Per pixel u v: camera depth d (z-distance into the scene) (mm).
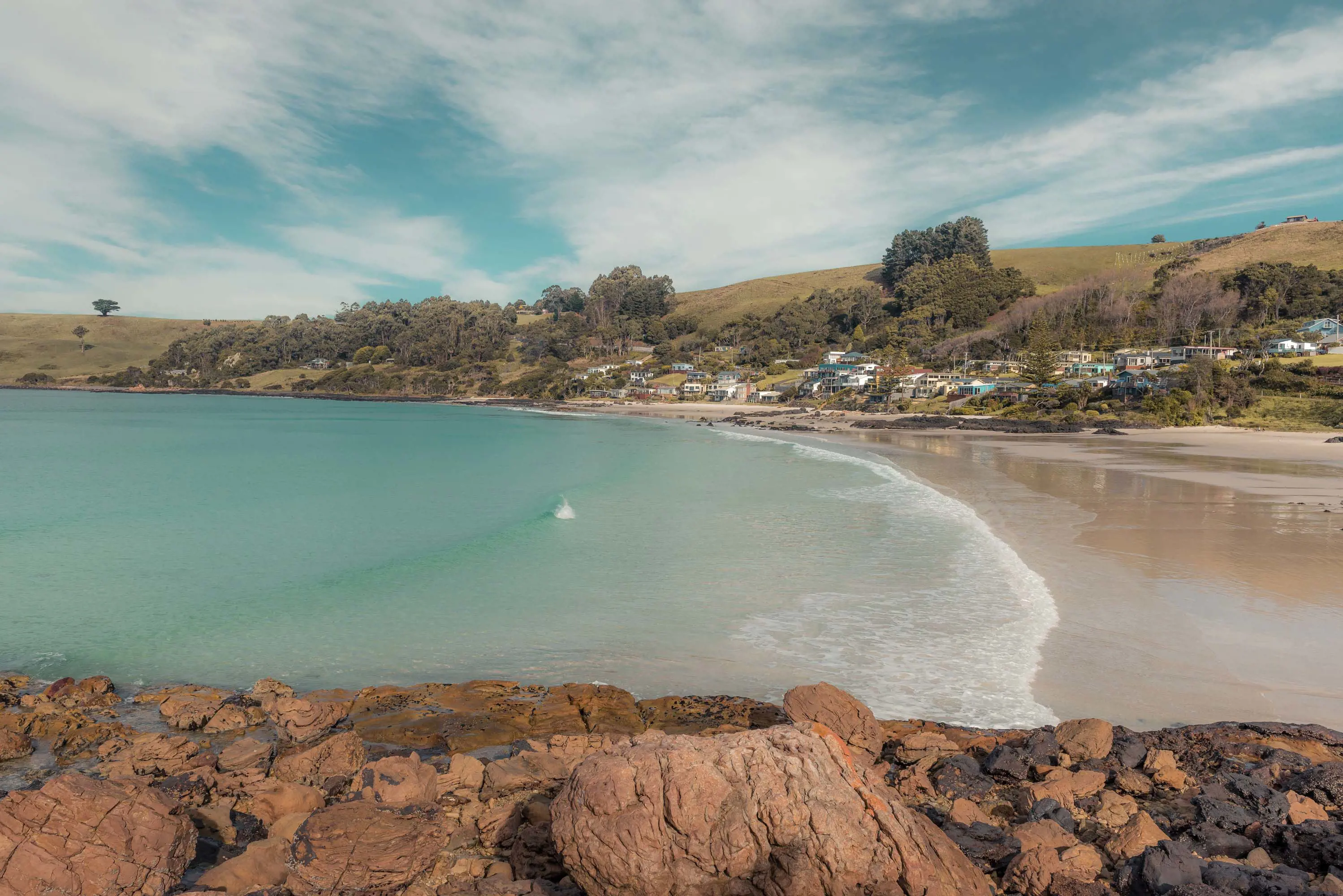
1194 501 35750
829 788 7520
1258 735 12633
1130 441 75062
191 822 9062
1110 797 10422
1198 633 17781
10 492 42625
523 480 48250
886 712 14164
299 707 13273
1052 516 32062
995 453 63219
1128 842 9039
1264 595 20547
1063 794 10633
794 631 18453
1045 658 16422
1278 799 10180
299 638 18688
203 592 22547
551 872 8586
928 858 7379
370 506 38062
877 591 21406
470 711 14094
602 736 12609
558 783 10906
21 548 28453
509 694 15031
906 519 31703
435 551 27641
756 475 48156
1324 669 15703
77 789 8297
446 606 20969
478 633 18828
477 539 29344
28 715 13398
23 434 85500
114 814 8273
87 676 16484
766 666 16422
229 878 8227
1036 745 12016
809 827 7215
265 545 28922
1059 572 23016
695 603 20750
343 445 76188
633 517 33500
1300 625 18203
